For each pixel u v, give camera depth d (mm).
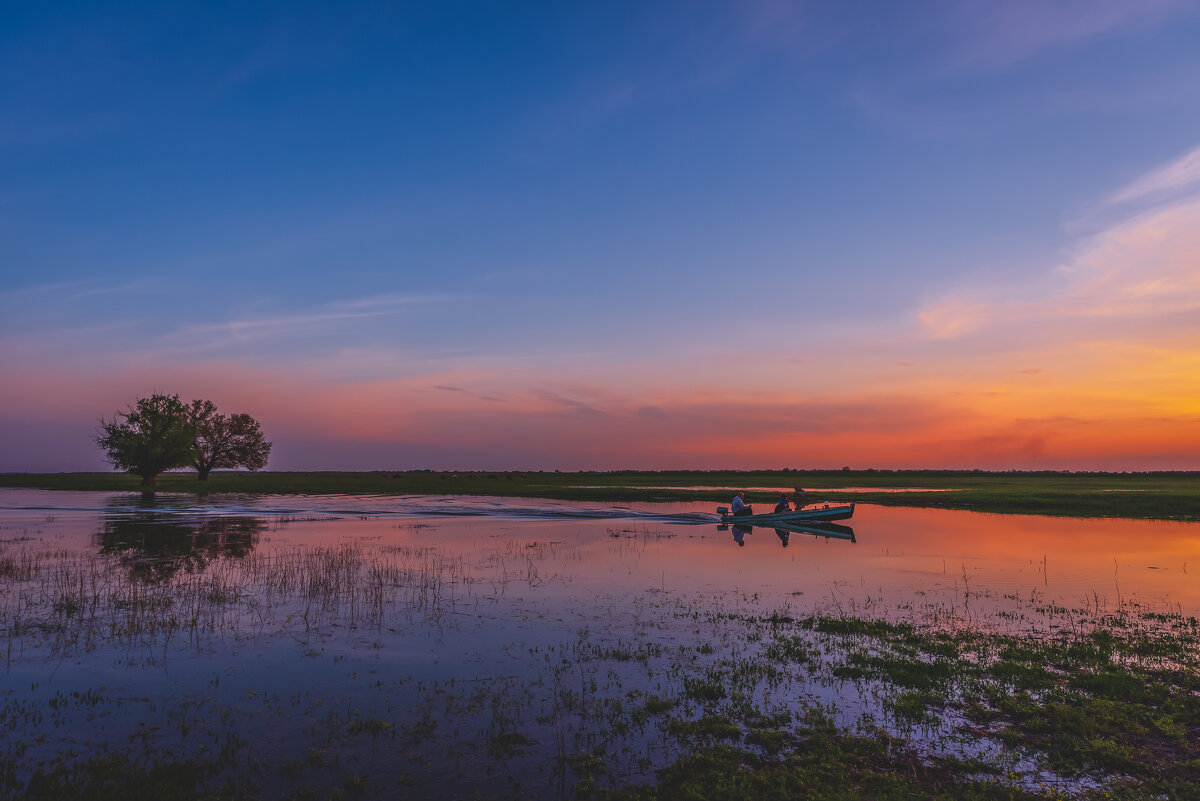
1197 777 8828
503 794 8414
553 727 10352
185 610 17453
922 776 8875
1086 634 15531
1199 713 10711
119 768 8953
